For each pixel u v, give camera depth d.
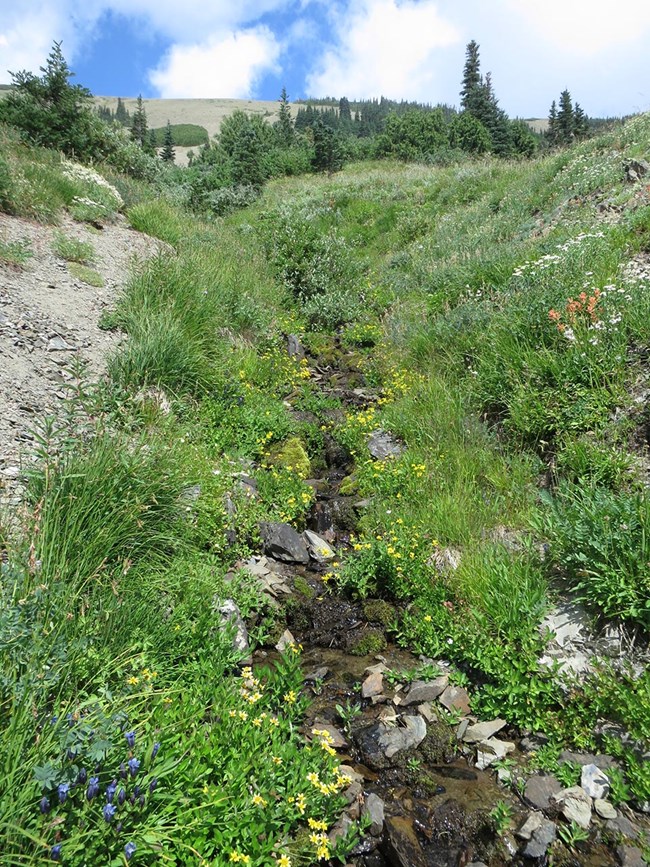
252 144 26.19
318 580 4.67
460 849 2.67
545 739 3.26
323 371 9.27
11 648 2.45
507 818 2.80
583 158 13.69
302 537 5.17
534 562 4.26
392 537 4.66
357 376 8.81
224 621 3.79
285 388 8.12
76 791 2.10
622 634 3.60
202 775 2.49
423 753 3.18
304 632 4.19
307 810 2.62
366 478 5.89
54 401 5.58
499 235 11.90
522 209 13.09
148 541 4.04
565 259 7.85
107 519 3.78
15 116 15.84
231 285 10.02
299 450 6.41
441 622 3.99
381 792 2.95
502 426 6.12
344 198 20.30
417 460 5.93
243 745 2.70
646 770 2.88
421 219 16.34
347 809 2.81
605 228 8.70
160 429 5.53
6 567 2.86
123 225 12.79
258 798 2.44
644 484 4.46
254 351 8.83
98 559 3.52
